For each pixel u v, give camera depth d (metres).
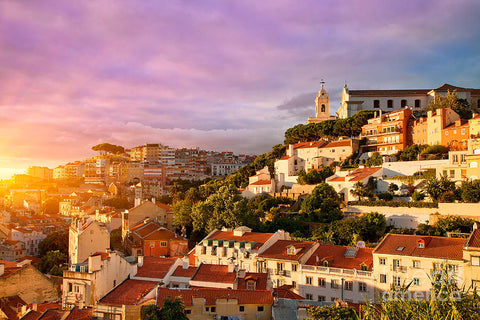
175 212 157.62
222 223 133.50
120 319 66.75
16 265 106.94
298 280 92.44
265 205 160.38
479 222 108.44
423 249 83.81
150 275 80.56
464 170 132.50
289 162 196.62
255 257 98.62
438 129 162.88
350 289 86.75
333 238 119.38
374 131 186.50
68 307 76.56
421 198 133.12
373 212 127.00
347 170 167.25
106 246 131.25
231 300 67.75
